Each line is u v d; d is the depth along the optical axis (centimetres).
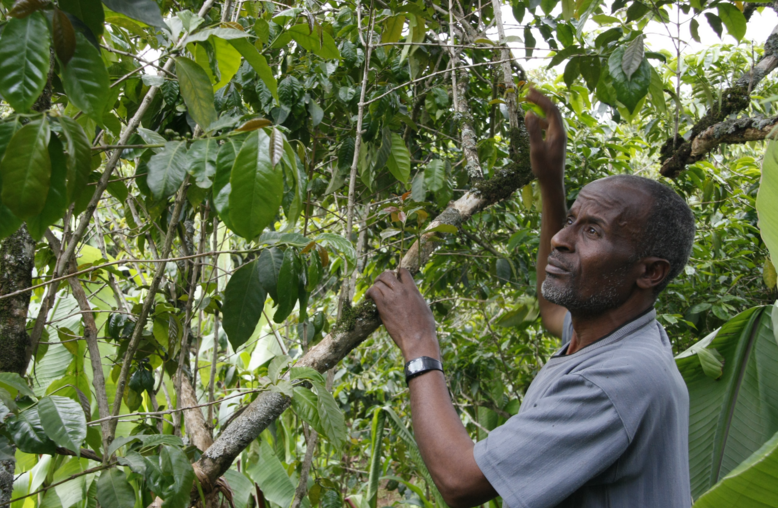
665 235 100
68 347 156
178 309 166
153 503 123
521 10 218
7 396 83
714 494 85
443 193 171
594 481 90
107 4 74
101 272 163
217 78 141
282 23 157
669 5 171
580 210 104
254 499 203
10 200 68
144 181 133
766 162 113
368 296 122
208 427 158
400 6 170
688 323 252
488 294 298
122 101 157
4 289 93
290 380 116
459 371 291
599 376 89
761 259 287
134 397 158
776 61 170
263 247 125
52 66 84
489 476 86
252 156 90
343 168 178
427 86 212
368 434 399
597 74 168
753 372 172
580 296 103
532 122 139
